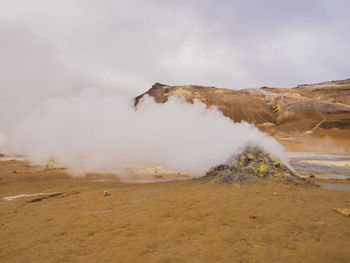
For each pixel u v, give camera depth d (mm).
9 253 4535
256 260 3867
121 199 8922
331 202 7516
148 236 5090
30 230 5844
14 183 13156
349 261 3746
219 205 7379
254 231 5176
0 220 6766
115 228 5711
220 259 3938
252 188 9523
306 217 6004
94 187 12023
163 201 8227
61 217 6871
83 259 4113
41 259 4203
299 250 4176
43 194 10398
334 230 5066
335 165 21906
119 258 4090
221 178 10930
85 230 5668
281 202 7500
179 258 4012
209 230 5348
